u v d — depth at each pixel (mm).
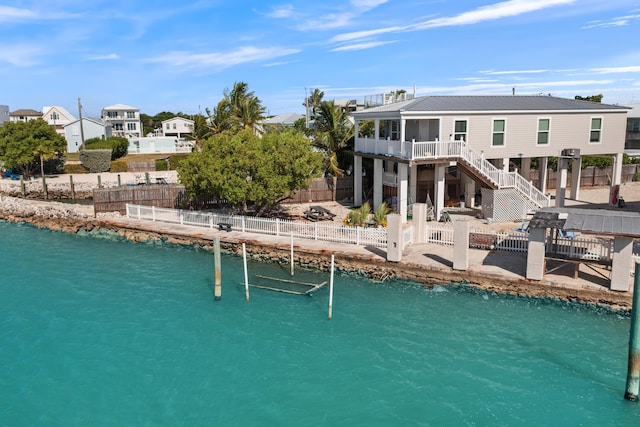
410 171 35625
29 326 20797
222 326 20609
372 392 15898
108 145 72688
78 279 26422
